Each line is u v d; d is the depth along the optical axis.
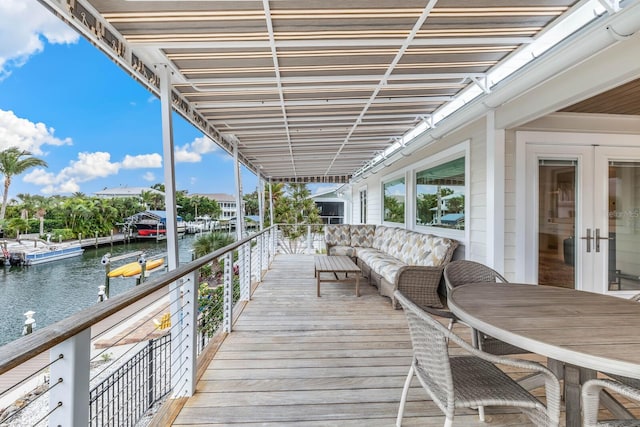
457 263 2.68
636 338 1.36
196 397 2.12
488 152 3.58
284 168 9.49
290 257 8.77
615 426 1.23
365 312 3.92
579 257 3.62
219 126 4.81
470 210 4.01
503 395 1.48
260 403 2.06
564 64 2.40
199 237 11.05
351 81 3.31
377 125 4.97
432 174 5.17
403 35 2.51
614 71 2.25
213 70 3.00
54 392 1.06
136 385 3.77
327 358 2.68
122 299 1.30
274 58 2.78
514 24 2.39
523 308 1.75
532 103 2.96
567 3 2.17
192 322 2.15
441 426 1.86
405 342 3.02
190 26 2.30
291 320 3.62
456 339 1.41
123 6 2.07
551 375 1.37
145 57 2.70
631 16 1.89
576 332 1.42
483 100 3.34
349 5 2.14
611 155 3.65
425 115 4.52
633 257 3.72
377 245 6.93
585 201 3.63
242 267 4.38
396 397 2.14
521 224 3.53
